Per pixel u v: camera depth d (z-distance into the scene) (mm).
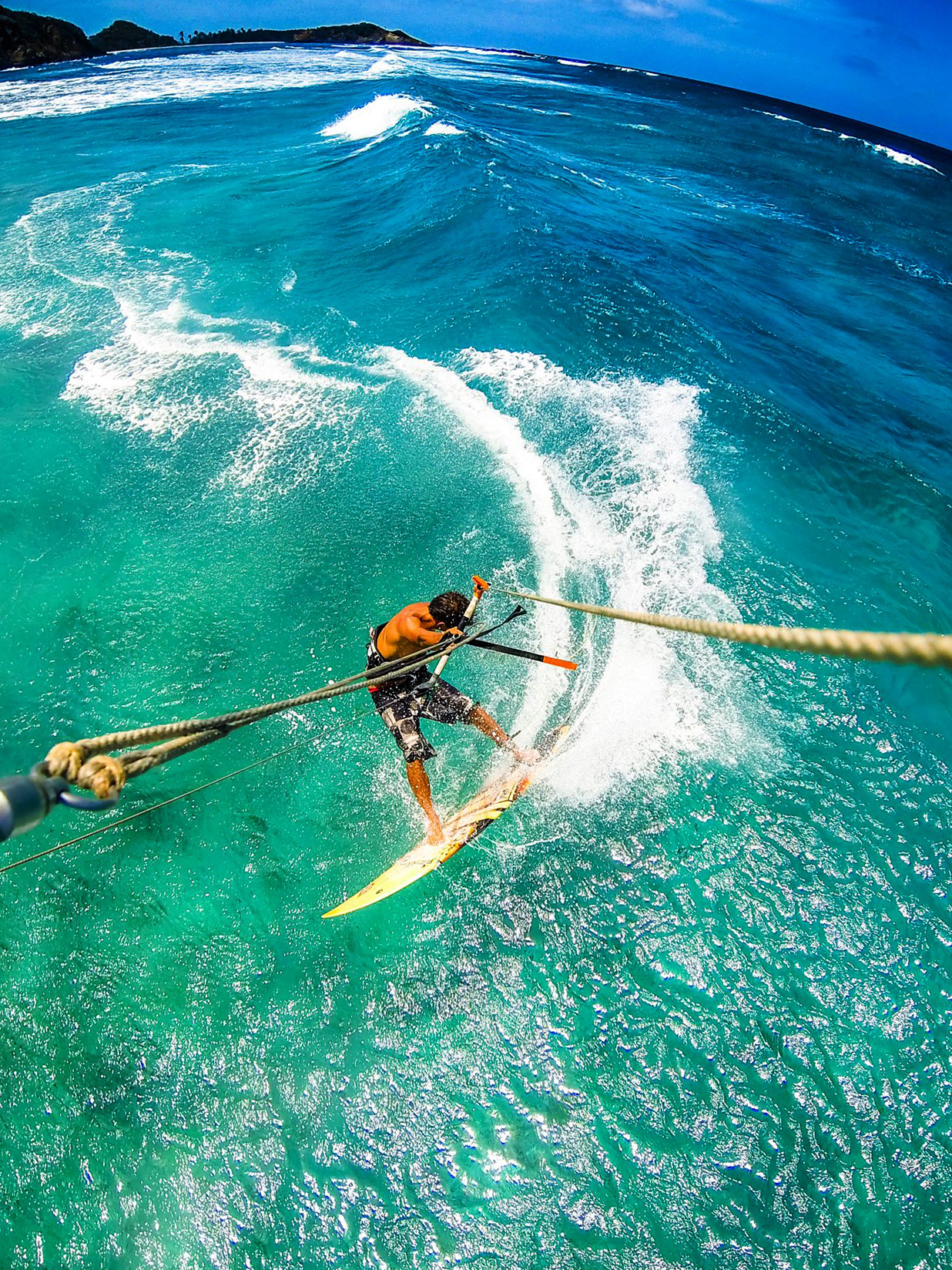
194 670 6734
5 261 14359
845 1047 4512
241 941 5031
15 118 28000
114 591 7477
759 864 5363
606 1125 4273
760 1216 3969
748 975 4820
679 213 20172
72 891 5234
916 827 5602
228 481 8812
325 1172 4176
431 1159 4199
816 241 20125
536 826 5586
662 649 6879
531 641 6992
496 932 5051
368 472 8922
